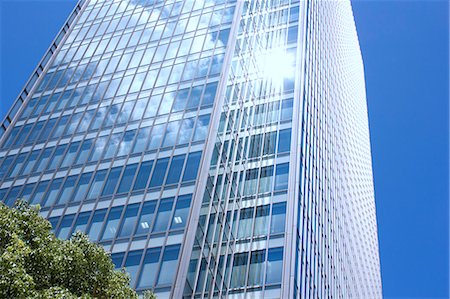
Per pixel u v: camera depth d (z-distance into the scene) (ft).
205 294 118.42
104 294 69.67
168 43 205.46
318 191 178.60
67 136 177.58
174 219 130.21
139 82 190.19
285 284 119.65
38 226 70.28
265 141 161.48
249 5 214.69
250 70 186.80
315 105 203.10
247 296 120.57
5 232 64.44
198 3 223.10
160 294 113.09
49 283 64.39
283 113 170.30
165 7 230.89
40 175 164.04
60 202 150.10
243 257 129.59
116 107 182.29
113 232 133.49
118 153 160.97
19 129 189.16
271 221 136.67
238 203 144.77
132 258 123.95
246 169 154.10
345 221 244.83
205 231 128.57
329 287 169.78
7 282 55.72
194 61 188.24
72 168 162.20
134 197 142.20
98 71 206.49
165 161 150.00
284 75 186.39
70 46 229.25
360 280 273.75
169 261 119.85
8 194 160.25
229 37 193.26
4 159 176.35
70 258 67.77
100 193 148.25
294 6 219.20
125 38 220.84
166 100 175.01
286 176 148.15
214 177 142.82
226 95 169.27
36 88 208.64
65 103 195.11
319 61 234.38
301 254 134.31
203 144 150.51
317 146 192.75
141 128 167.73
